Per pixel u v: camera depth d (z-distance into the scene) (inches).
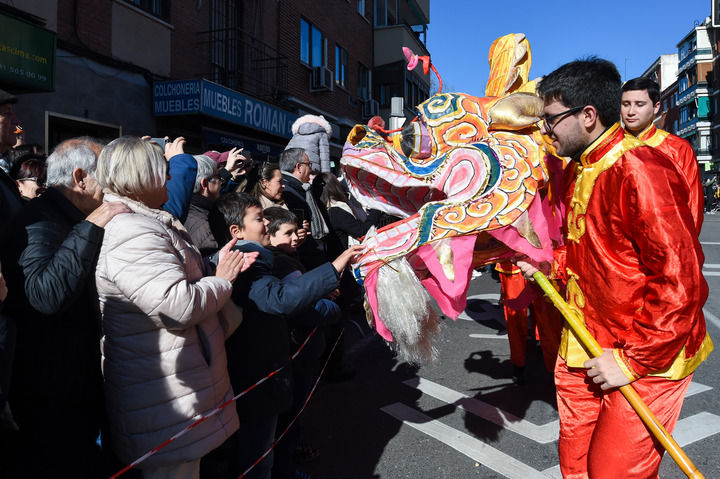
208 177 130.2
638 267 70.4
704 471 111.6
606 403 71.7
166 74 360.5
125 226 71.4
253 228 101.9
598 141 71.7
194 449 74.0
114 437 75.1
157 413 72.4
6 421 64.0
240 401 94.7
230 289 79.9
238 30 431.5
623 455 70.0
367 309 90.4
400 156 102.2
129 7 326.3
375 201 109.0
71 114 288.7
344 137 661.3
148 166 77.1
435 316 91.1
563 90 72.4
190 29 384.8
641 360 66.0
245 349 94.6
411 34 791.7
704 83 1916.8
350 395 157.9
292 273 105.7
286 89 528.4
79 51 290.2
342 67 660.7
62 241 73.6
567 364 77.9
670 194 65.2
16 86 239.8
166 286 69.6
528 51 109.6
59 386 71.2
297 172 169.5
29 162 126.3
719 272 350.9
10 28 229.3
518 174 90.1
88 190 79.4
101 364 77.5
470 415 142.6
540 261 87.1
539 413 142.7
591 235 73.4
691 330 65.7
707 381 160.6
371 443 128.5
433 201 99.3
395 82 754.8
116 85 317.4
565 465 80.9
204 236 125.0
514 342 160.1
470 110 100.3
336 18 636.7
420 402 151.9
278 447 110.1
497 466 117.0
